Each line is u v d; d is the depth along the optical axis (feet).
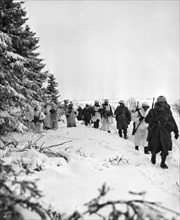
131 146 33.37
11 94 28.86
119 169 17.80
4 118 29.37
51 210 10.11
